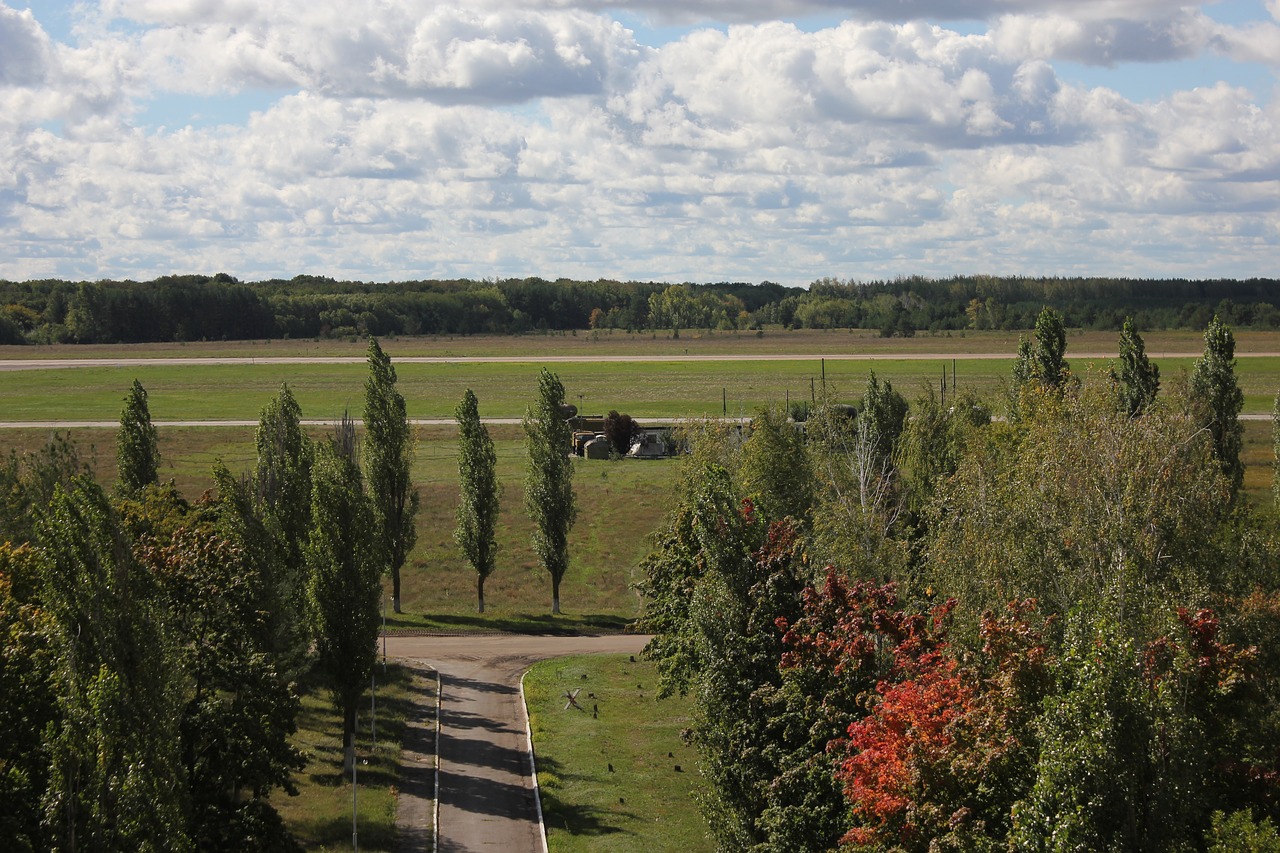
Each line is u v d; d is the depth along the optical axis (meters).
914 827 25.03
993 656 26.55
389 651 70.56
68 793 25.39
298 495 61.34
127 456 74.31
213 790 33.34
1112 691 21.59
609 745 53.84
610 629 77.12
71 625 27.14
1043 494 42.25
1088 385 54.66
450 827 44.31
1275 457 77.12
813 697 32.38
